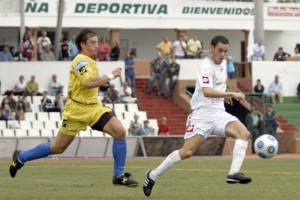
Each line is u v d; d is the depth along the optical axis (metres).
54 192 36.16
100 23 120.62
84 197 33.62
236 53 132.00
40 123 84.94
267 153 34.69
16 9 94.31
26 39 98.75
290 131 98.06
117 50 101.25
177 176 47.47
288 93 105.31
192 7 124.50
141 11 122.25
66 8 118.56
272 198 33.00
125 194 35.00
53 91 93.94
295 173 50.44
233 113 100.19
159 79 101.94
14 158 34.09
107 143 78.25
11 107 85.62
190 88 104.12
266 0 129.75
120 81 97.50
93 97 32.94
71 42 98.75
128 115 90.12
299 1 131.75
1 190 37.28
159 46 103.00
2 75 95.00
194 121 33.19
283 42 134.12
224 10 126.00
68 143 33.56
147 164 63.56
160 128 88.75
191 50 104.31
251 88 103.81
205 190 37.19
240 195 34.50
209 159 72.69
